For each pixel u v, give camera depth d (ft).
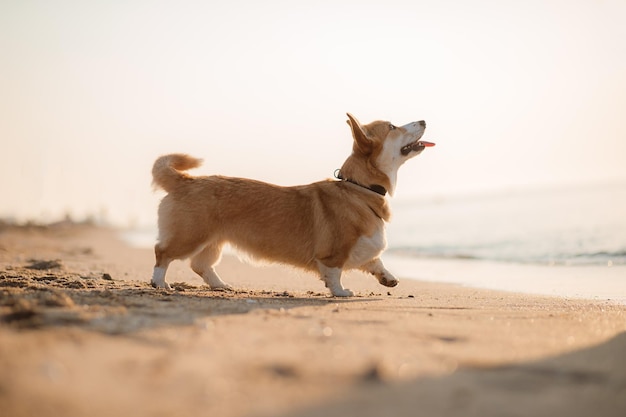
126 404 7.36
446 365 9.36
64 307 13.16
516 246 43.62
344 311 15.02
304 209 19.65
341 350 10.09
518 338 11.75
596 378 8.87
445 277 30.50
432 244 50.78
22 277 21.13
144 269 31.53
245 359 9.31
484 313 15.70
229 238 19.60
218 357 9.38
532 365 9.52
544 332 12.57
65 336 10.27
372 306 16.60
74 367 8.63
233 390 7.93
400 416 7.16
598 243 40.55
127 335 10.60
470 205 118.52
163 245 19.49
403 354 10.00
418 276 31.58
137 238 83.20
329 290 21.61
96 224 122.62
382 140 20.38
